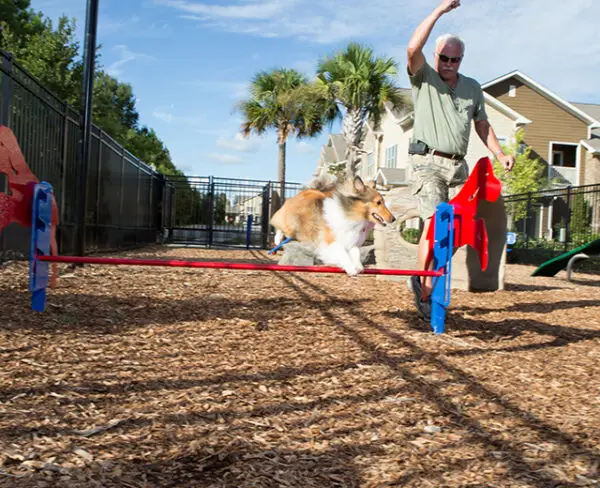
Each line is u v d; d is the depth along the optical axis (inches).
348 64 898.7
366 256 430.9
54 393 118.8
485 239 203.0
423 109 213.3
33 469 85.7
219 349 165.8
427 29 192.7
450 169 216.2
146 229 706.2
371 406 125.6
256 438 104.7
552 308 279.4
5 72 276.4
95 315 196.5
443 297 196.7
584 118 1208.8
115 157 530.6
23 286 233.9
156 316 204.8
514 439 110.3
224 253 619.8
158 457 94.3
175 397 123.0
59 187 374.3
